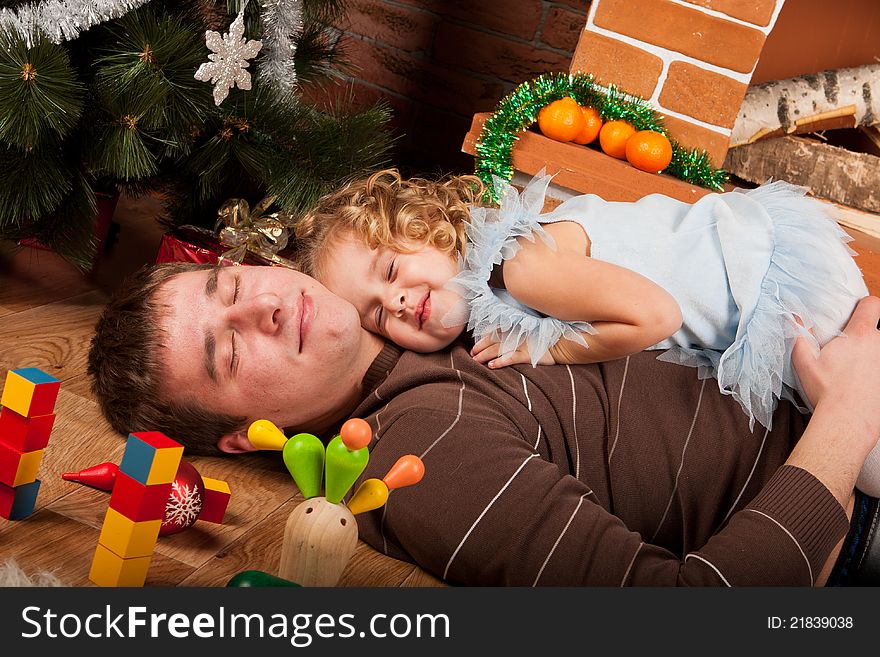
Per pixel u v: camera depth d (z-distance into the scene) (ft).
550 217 4.41
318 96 9.30
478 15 8.82
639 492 3.92
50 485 3.84
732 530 3.40
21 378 3.37
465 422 3.72
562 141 6.58
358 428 2.98
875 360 3.92
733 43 6.49
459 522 3.49
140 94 5.18
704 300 4.17
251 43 5.43
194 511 3.65
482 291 4.22
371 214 4.41
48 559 3.33
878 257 6.22
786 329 4.02
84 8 5.11
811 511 3.42
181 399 4.08
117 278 6.31
